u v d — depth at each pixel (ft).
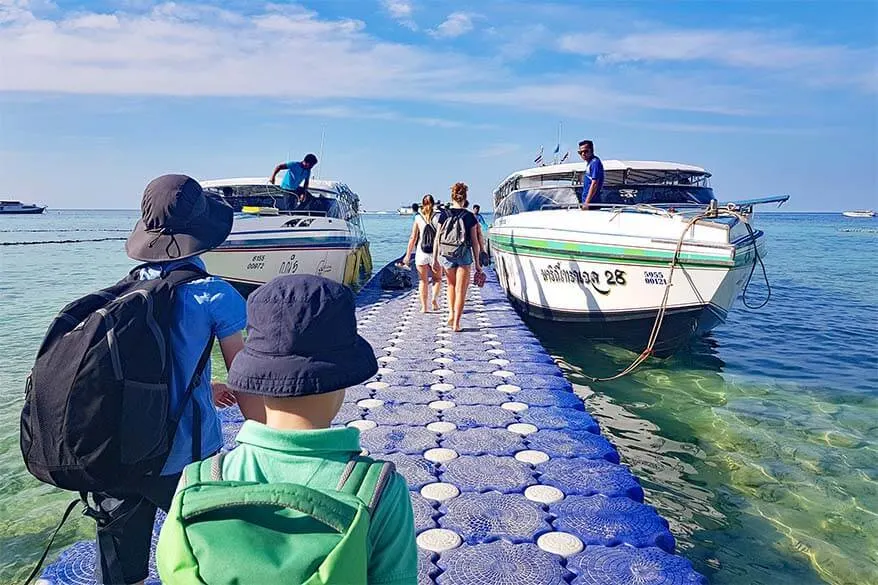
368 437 16.14
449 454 15.05
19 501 17.71
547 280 32.48
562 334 34.12
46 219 438.40
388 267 49.67
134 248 7.99
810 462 20.38
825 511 17.15
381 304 38.81
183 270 7.89
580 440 15.94
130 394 6.66
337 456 4.61
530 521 11.87
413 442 15.79
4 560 14.84
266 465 4.56
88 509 7.68
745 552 15.11
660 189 34.76
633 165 33.63
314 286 4.91
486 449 15.34
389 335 29.19
